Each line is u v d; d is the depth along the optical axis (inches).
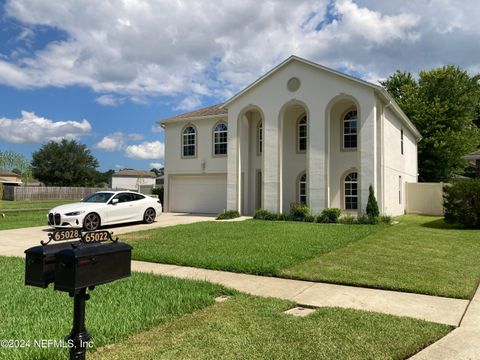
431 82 1398.9
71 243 125.2
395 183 842.8
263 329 176.4
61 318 191.2
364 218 640.4
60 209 561.9
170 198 989.8
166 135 997.2
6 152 1093.8
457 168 1441.9
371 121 678.5
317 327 178.9
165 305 209.2
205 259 328.8
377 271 290.2
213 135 927.0
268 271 289.9
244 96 798.5
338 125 788.0
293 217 706.2
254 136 868.6
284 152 843.4
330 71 706.8
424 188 916.6
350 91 695.7
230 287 255.1
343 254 359.3
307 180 719.7
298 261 326.0
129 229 584.1
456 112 1352.1
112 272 127.1
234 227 573.6
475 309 210.5
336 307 210.5
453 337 170.6
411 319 190.9
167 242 425.4
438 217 791.7
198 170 943.7
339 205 780.6
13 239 481.7
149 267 316.8
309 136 725.3
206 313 200.2
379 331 174.1
